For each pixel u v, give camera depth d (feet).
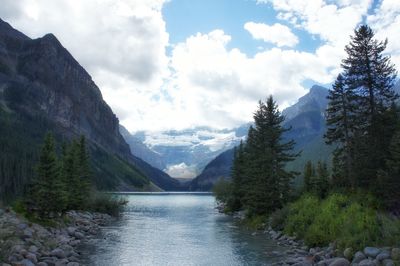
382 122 156.97
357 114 163.32
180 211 342.44
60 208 164.14
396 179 126.00
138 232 172.04
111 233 166.61
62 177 212.23
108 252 117.91
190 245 133.90
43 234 127.34
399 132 130.00
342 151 167.94
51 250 106.73
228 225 205.26
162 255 114.93
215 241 143.13
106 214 254.88
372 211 115.65
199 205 474.49
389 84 161.68
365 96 161.48
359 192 146.00
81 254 113.50
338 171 179.01
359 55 163.84
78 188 220.84
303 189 203.00
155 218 255.70
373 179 145.69
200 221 232.12
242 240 144.15
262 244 132.57
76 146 251.60
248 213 204.95
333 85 167.73
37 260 91.86
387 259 76.79
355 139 160.56
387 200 126.82
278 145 192.44
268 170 188.65
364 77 162.81
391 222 97.30
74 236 145.69
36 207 155.94
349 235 97.35
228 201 301.02
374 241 90.17
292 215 152.56
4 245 85.25
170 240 146.51
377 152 151.43
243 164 281.33
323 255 96.89
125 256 112.06
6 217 132.77
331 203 135.44
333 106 167.94
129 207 406.82
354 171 157.58
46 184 157.07
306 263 90.68
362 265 77.77
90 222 195.11
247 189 213.05
